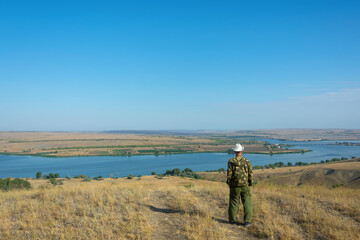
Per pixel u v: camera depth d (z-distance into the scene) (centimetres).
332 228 680
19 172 12719
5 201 1020
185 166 14612
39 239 627
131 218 750
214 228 681
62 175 11456
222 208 880
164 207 902
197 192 1160
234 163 711
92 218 761
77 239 625
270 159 17775
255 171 10094
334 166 8350
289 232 629
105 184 1491
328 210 855
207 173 10200
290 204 909
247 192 714
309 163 14062
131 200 960
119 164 15738
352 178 6731
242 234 653
